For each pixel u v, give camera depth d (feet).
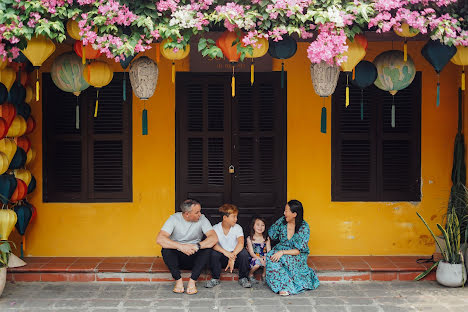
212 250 16.33
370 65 15.17
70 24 13.01
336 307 14.73
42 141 18.40
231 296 15.64
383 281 17.01
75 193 18.57
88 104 18.47
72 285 16.61
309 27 13.38
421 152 18.52
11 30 12.32
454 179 18.16
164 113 18.49
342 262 17.71
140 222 18.57
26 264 17.33
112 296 15.64
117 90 18.44
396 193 18.69
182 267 16.88
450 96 18.40
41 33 12.23
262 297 15.56
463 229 17.38
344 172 18.62
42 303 14.98
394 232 18.58
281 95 18.49
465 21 13.39
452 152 18.48
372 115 18.57
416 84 18.45
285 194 18.52
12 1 12.38
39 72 18.22
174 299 15.39
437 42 13.92
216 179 18.62
